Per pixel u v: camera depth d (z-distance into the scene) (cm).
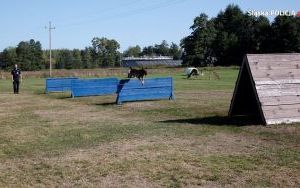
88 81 3053
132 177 854
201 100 2441
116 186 801
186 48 15338
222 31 14962
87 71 8538
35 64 16562
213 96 2703
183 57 15475
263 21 14512
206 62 15025
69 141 1250
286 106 1445
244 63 1512
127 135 1325
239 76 1551
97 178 855
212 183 803
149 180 831
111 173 887
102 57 19575
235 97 1606
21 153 1105
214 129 1397
